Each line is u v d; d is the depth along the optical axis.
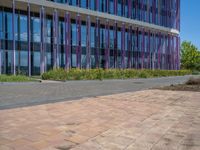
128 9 45.06
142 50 48.12
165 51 54.19
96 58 40.84
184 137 5.98
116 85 23.06
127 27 45.59
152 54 50.59
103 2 40.94
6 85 21.25
